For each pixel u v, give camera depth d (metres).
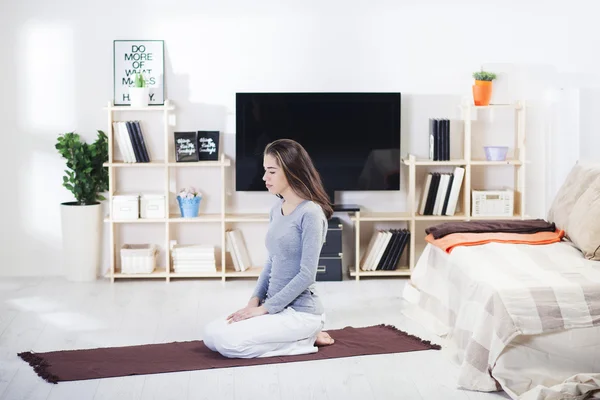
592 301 3.72
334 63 6.04
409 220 5.98
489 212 6.00
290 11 5.99
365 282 5.90
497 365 3.66
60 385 3.77
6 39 5.91
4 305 5.24
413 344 4.36
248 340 4.07
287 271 4.17
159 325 4.79
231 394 3.66
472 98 6.09
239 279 6.02
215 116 6.03
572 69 6.10
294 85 6.04
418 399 3.61
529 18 6.07
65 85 5.96
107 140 5.97
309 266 4.08
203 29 5.97
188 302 5.34
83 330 4.68
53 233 6.07
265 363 4.05
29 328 4.71
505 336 3.63
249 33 5.99
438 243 4.88
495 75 5.90
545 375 3.66
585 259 4.35
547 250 4.54
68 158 5.84
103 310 5.12
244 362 4.06
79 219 5.85
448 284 4.57
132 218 5.88
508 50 6.08
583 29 6.07
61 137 5.82
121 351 4.26
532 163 6.18
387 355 4.20
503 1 6.05
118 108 5.78
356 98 5.97
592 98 6.11
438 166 6.19
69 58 5.94
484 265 4.21
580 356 3.67
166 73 5.99
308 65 6.03
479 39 6.07
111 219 5.87
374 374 3.92
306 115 5.97
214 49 5.99
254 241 6.17
